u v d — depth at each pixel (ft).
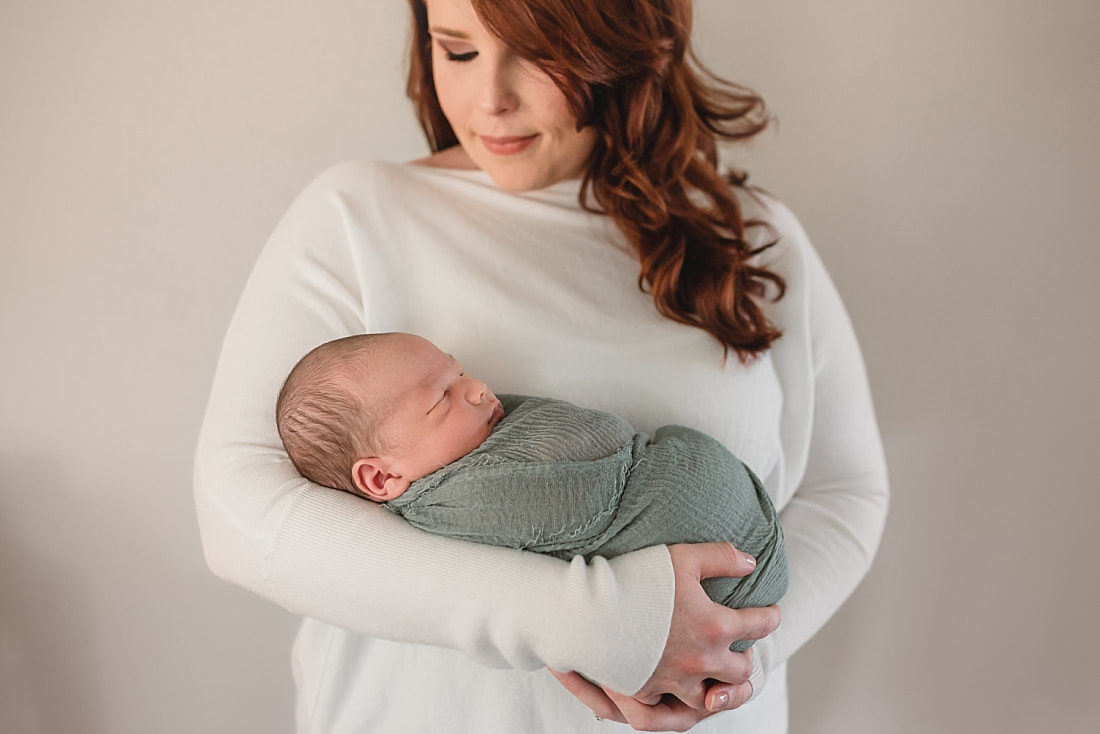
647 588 2.78
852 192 4.96
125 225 4.59
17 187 4.46
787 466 3.98
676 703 3.08
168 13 4.42
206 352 4.82
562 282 3.63
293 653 4.11
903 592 5.41
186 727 5.24
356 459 3.01
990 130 4.84
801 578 3.60
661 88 3.67
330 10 4.55
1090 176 4.88
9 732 5.04
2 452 4.72
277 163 4.68
